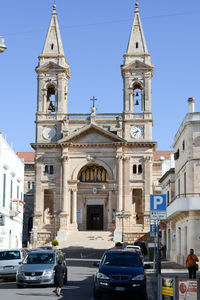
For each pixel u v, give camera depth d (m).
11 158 54.59
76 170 82.06
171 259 56.47
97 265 24.42
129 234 78.94
